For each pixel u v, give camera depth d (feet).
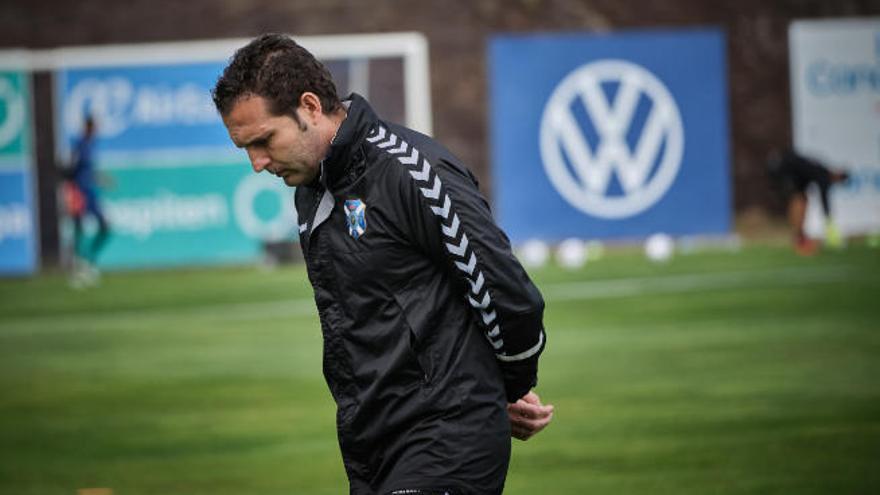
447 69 243.19
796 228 204.13
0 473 86.33
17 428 101.91
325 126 38.42
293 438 94.94
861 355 119.75
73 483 83.35
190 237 208.95
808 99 220.64
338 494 78.64
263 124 37.81
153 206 208.23
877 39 221.05
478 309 37.93
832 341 127.54
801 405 98.99
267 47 38.11
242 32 238.48
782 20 244.63
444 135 243.40
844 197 220.64
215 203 209.15
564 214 215.51
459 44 243.60
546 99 214.90
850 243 214.28
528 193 214.90
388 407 38.75
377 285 38.40
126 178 207.72
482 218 37.58
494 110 214.07
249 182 209.56
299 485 81.10
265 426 99.35
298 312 161.68
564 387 109.60
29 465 88.79
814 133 220.84
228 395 112.47
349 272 38.58
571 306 158.10
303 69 38.01
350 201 38.22
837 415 95.04
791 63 237.66
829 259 192.95
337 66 224.33
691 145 218.18
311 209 39.52
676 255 206.18
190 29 236.84
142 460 89.40
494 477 38.68
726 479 77.97
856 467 79.77
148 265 208.44
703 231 218.38
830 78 220.64
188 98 208.74
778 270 182.50
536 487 77.87
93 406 109.70
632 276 182.60
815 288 164.14
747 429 91.40
